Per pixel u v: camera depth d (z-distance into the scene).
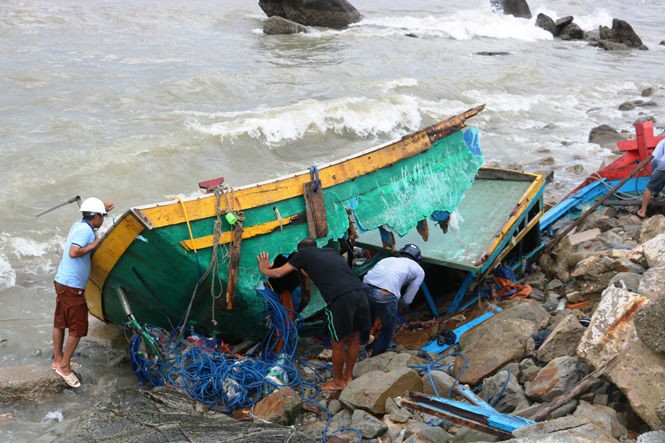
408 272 7.27
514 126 19.22
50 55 22.22
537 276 9.71
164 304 7.33
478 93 22.28
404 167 8.42
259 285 7.15
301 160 15.88
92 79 19.81
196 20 32.06
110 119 16.52
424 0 44.44
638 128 11.83
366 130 17.95
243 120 16.45
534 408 5.69
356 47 28.73
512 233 9.25
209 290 7.05
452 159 9.05
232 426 5.92
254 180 14.32
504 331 7.07
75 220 11.59
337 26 33.88
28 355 7.87
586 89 23.94
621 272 8.14
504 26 36.12
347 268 6.74
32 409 6.78
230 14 34.06
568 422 4.99
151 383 7.12
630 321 5.96
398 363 6.98
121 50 24.03
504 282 9.13
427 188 8.63
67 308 6.89
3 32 25.06
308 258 6.72
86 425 5.98
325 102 18.28
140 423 5.98
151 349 7.03
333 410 6.45
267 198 7.19
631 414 5.45
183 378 6.79
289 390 6.40
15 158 13.47
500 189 10.59
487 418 5.53
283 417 6.14
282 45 28.20
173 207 6.68
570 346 6.66
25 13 28.38
